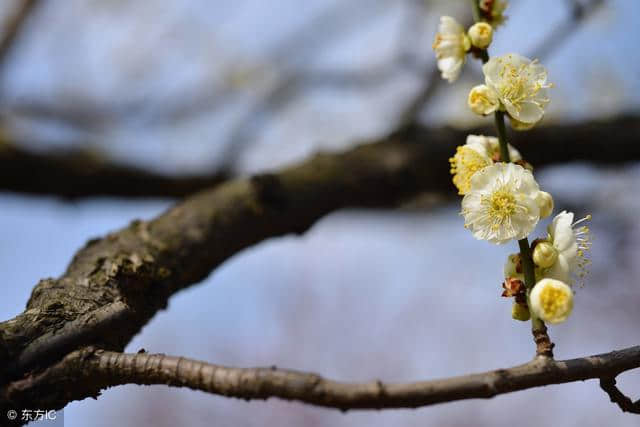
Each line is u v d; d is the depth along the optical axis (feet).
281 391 1.95
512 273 2.11
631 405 2.03
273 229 2.72
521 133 3.23
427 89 3.39
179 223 2.58
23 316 2.14
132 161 3.54
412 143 3.10
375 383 1.94
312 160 2.93
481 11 2.21
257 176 2.73
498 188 2.11
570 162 3.31
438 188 3.09
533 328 2.03
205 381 1.99
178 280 2.51
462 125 3.49
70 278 2.31
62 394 2.09
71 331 2.12
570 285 2.09
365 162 2.97
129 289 2.35
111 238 2.50
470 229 2.11
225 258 2.63
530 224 2.10
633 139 3.25
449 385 1.95
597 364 2.01
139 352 2.06
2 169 3.39
